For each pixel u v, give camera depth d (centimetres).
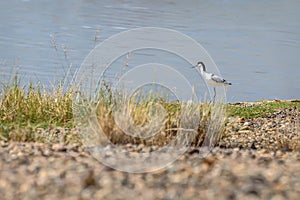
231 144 2286
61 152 1822
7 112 2548
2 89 2777
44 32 7194
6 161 1673
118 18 8600
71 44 6397
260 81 5328
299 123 2747
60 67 5112
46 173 1548
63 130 2292
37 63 5241
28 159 1694
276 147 2262
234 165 1647
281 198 1367
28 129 2198
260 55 6644
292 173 1580
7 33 7000
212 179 1505
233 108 3045
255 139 2406
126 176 1538
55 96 2720
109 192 1414
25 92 2789
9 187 1459
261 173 1557
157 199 1372
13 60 5334
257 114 2953
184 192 1413
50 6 9756
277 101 3481
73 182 1482
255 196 1381
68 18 8450
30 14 8775
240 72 5666
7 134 2152
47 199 1383
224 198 1373
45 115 2570
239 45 7225
